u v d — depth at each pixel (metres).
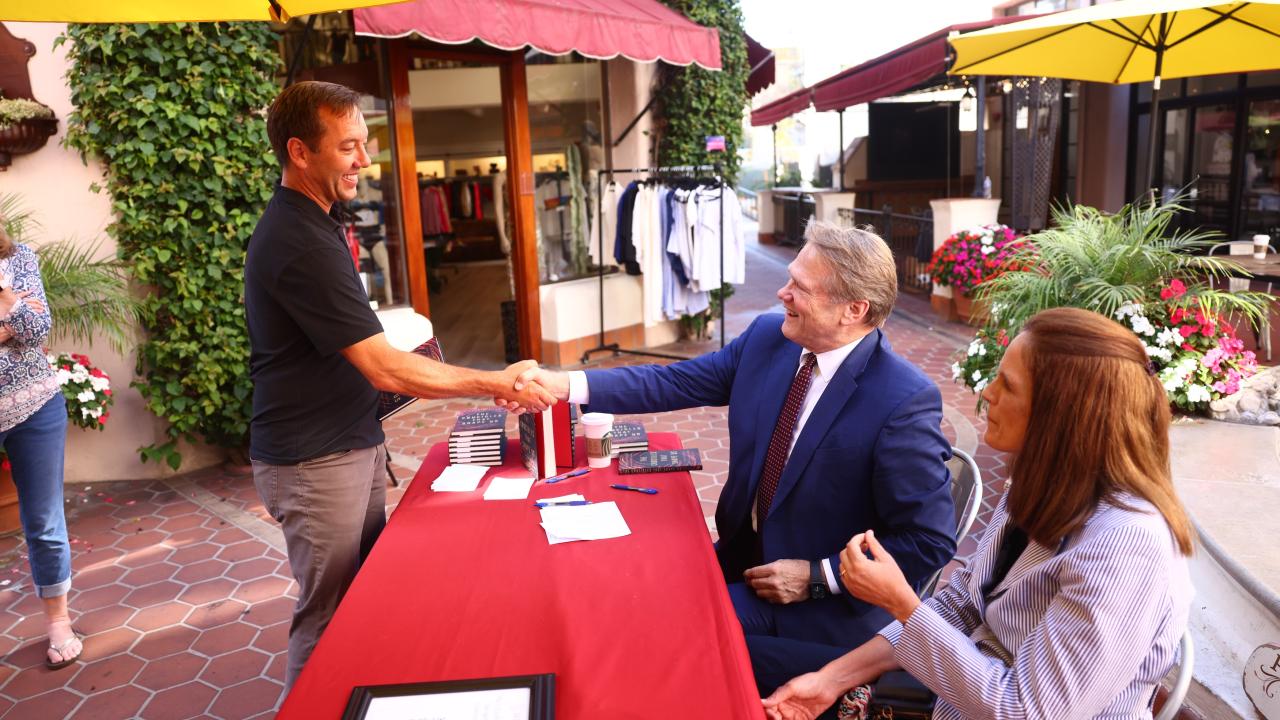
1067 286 4.71
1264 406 4.16
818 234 2.32
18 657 3.45
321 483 2.56
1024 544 1.80
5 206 5.03
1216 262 4.68
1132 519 1.50
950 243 9.34
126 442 5.48
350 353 2.46
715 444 5.76
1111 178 12.04
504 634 1.83
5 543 4.53
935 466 2.24
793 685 1.91
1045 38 5.48
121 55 4.95
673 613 1.89
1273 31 4.92
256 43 5.32
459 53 7.12
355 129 2.39
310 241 2.38
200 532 4.64
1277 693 2.37
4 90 5.02
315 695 1.64
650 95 8.48
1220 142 10.52
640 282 8.57
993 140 14.66
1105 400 1.53
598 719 1.53
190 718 3.04
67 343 5.30
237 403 5.45
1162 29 5.12
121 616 3.75
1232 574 2.58
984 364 5.05
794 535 2.40
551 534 2.31
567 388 2.79
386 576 2.11
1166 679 2.79
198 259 5.30
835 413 2.33
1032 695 1.50
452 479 2.76
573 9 6.25
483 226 14.16
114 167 5.06
